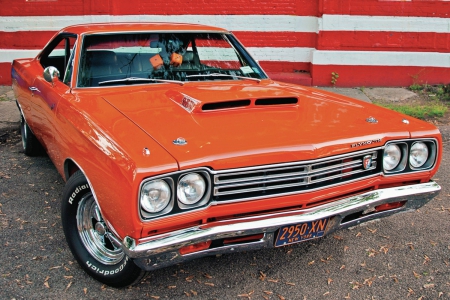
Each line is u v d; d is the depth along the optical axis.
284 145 2.71
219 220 2.65
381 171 3.07
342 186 2.91
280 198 2.73
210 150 2.59
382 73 9.02
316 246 3.64
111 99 3.40
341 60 8.96
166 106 3.26
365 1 8.75
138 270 2.86
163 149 2.56
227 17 9.10
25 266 3.28
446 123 7.05
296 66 9.31
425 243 3.70
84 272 3.22
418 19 8.80
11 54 9.20
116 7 9.10
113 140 2.68
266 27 9.12
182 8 9.09
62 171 3.54
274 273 3.27
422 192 3.18
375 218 3.18
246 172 2.62
